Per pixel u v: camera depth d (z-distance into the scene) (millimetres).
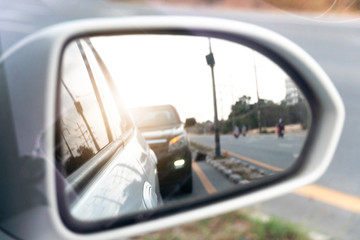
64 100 1356
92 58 2066
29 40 1019
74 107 1484
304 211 3477
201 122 1803
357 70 9945
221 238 2850
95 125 1730
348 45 12945
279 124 1608
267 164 1574
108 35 1431
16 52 958
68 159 1188
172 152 1951
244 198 1368
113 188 1381
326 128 1460
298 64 1524
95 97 1911
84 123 1565
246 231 2922
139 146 2145
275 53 1565
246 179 1605
